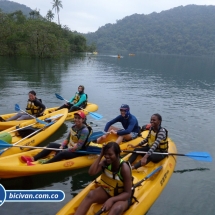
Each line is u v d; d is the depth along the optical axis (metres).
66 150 4.74
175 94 13.40
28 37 33.25
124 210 3.26
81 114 4.56
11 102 9.91
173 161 5.04
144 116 8.93
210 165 5.42
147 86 15.64
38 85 13.84
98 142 5.33
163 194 4.28
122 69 26.11
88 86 14.57
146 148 4.81
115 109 9.70
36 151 5.00
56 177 4.67
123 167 3.01
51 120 6.99
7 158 4.54
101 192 3.16
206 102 11.73
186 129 7.68
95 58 42.53
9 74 17.23
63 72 20.34
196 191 4.44
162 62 43.28
